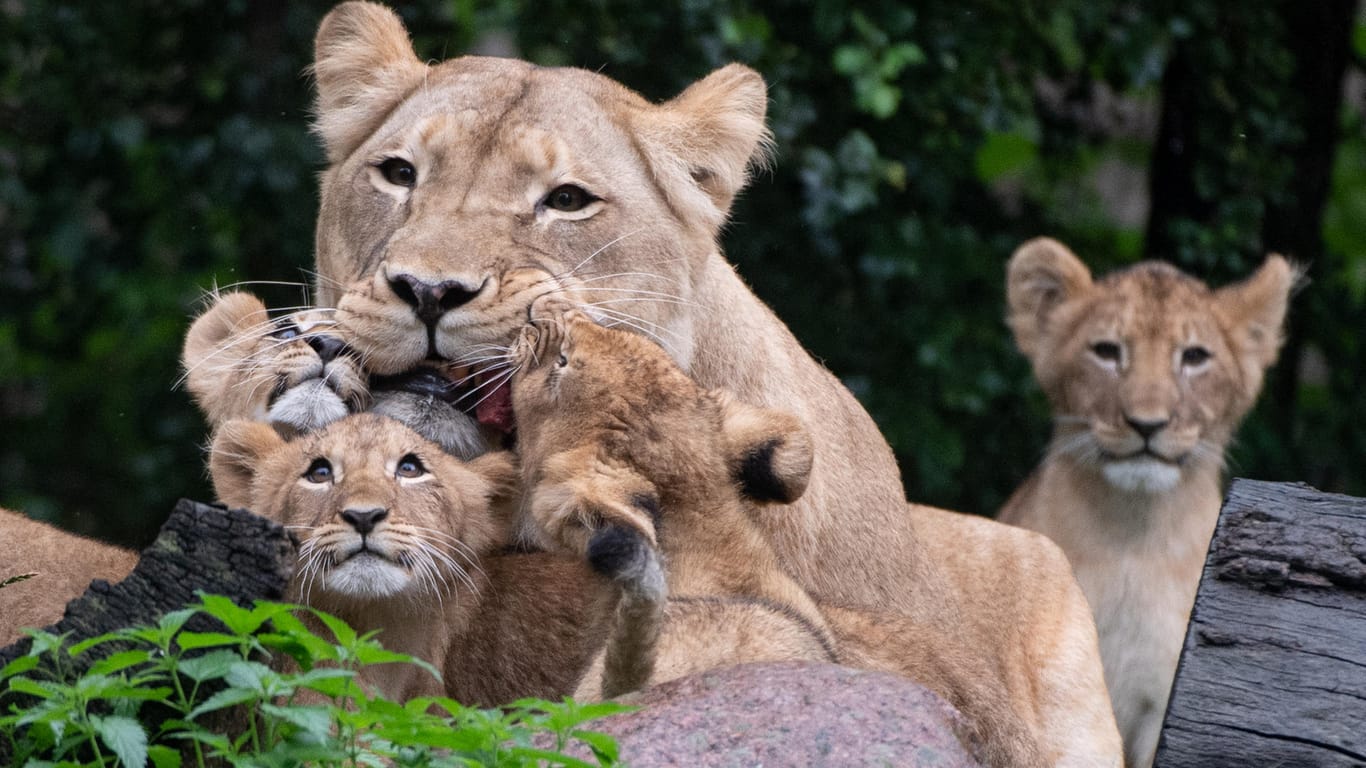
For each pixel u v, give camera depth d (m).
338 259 10.70
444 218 9.95
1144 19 19.69
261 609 6.91
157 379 20.06
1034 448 20.31
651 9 18.02
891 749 7.06
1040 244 17.81
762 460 9.07
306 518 8.96
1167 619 16.23
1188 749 8.07
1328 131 21.67
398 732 6.77
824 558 10.98
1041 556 13.81
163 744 7.30
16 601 10.10
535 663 9.58
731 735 7.13
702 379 10.88
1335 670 8.07
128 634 6.91
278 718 7.11
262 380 10.12
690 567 8.86
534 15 18.16
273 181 18.22
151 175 19.22
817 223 18.02
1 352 20.66
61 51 19.03
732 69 11.17
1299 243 21.62
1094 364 16.75
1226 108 21.08
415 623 9.09
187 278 19.25
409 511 9.00
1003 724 9.95
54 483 20.27
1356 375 21.28
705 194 10.85
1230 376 16.73
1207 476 16.70
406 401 9.67
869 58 17.98
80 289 19.70
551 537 8.51
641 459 8.91
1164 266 17.81
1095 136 22.12
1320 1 21.48
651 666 7.67
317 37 11.20
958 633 12.41
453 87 10.65
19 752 7.07
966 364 19.55
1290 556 8.30
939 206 19.36
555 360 9.28
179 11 18.94
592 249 10.22
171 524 7.52
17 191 19.03
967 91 19.03
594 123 10.52
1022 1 19.42
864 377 19.44
